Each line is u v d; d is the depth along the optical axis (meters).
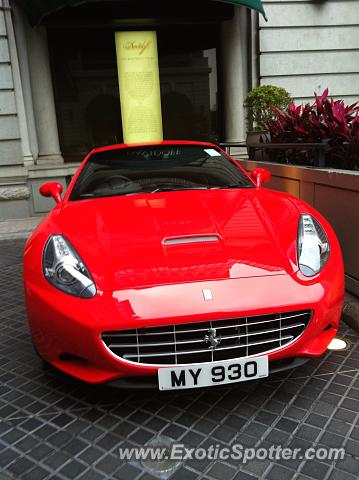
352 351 2.71
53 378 2.60
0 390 2.50
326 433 2.00
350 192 3.31
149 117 8.46
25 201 7.88
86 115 8.41
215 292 2.01
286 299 2.04
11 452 1.98
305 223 2.54
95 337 1.99
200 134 8.86
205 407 2.23
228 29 8.22
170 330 1.99
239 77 8.41
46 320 2.14
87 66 8.27
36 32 7.56
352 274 3.37
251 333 2.04
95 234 2.42
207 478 1.78
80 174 3.38
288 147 4.31
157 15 7.93
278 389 2.35
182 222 2.50
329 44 8.47
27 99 7.88
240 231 2.41
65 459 1.92
